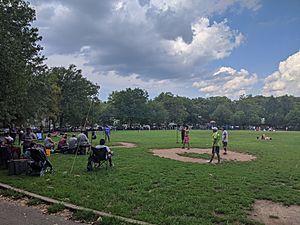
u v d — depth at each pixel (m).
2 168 13.98
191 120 145.12
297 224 7.15
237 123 141.25
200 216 7.32
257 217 7.56
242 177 12.44
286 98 158.50
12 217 7.15
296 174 13.55
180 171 13.63
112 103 110.88
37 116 45.16
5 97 17.20
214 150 17.22
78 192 9.27
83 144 20.00
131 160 17.31
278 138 51.44
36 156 12.41
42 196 8.84
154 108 119.50
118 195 9.00
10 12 20.20
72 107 70.81
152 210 7.60
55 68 71.81
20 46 18.02
